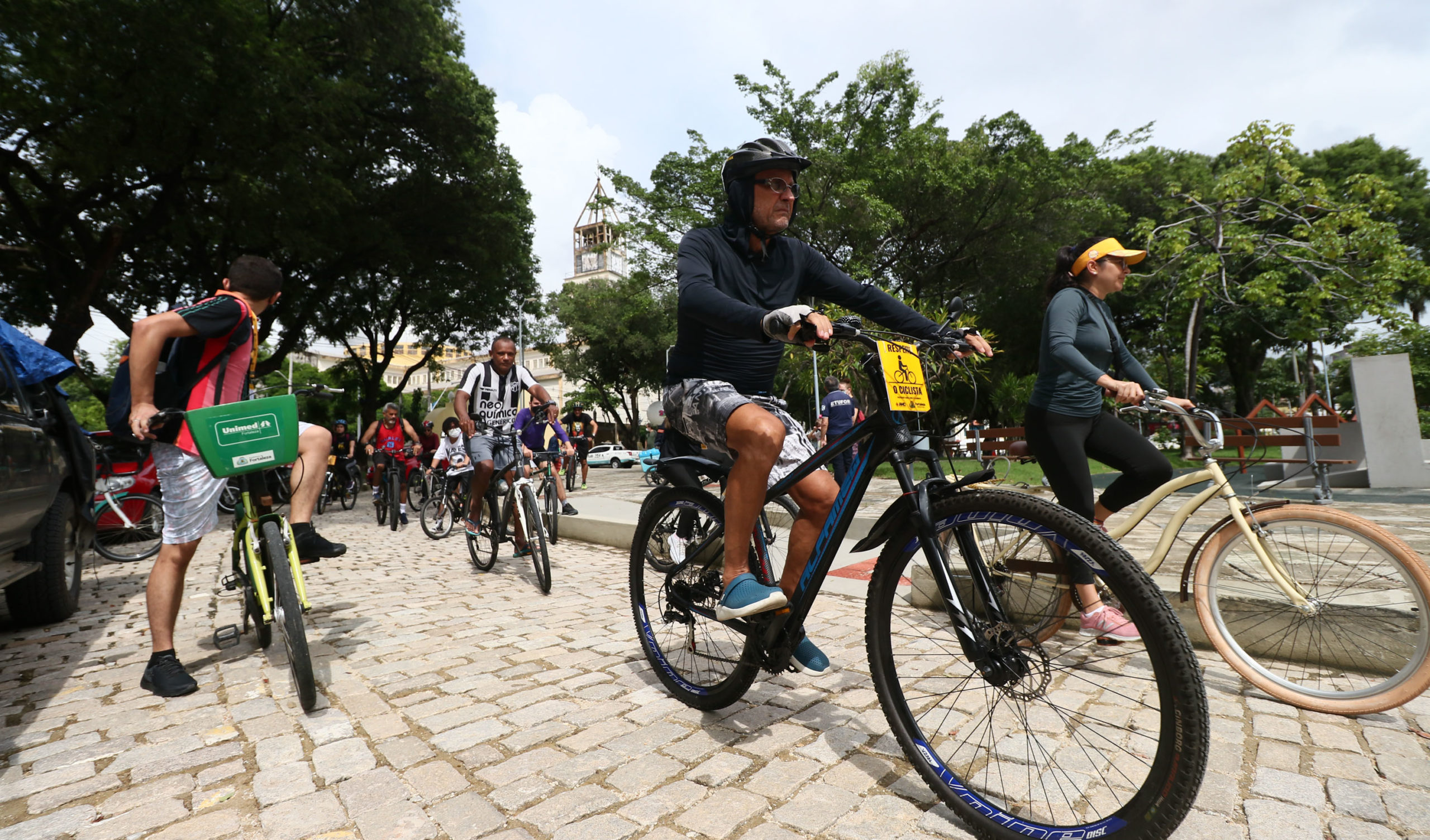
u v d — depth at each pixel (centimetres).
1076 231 2028
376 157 1531
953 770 178
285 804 182
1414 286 2291
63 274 1214
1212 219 1511
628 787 189
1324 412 897
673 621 258
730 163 221
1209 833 161
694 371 228
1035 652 166
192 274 1527
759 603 193
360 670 297
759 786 188
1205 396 3309
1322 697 232
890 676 187
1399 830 160
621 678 280
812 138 1948
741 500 203
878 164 1925
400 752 213
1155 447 284
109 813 182
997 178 1911
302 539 284
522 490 498
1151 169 2392
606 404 4412
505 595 455
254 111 1061
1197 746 133
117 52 921
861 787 187
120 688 284
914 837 164
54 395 425
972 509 169
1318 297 1410
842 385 757
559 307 3719
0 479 302
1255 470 915
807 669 257
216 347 284
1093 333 287
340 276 1634
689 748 213
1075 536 149
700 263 208
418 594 465
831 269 238
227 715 248
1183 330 2472
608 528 667
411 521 998
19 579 360
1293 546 246
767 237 226
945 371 218
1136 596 141
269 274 301
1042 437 291
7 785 200
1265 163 1404
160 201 1197
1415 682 216
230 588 335
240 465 261
